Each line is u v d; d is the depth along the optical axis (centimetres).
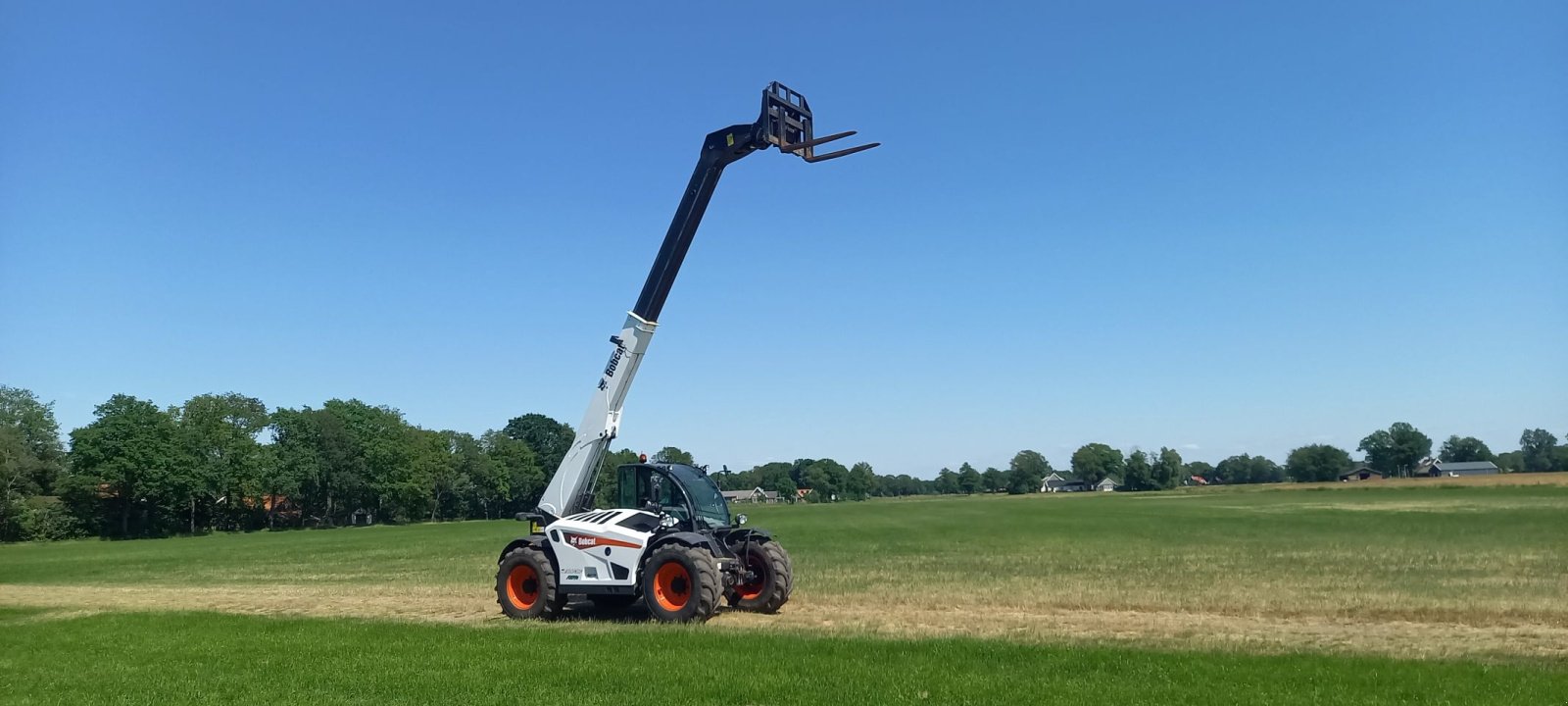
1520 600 1633
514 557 1627
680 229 1550
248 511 9788
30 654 1270
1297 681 931
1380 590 1800
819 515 7469
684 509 1620
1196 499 9694
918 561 2727
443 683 974
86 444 8194
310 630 1424
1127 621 1487
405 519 11106
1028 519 5838
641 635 1287
